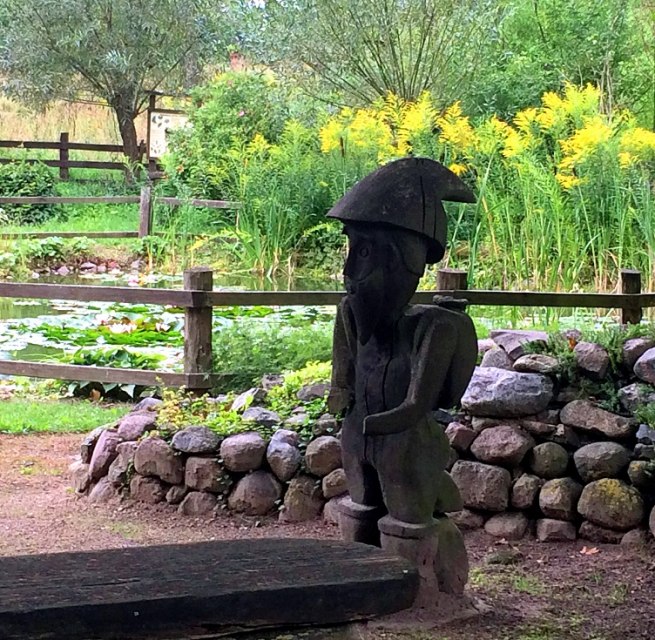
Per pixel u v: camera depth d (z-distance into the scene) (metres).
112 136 26.25
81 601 1.92
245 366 7.28
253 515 5.19
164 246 17.30
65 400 8.44
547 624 3.79
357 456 3.88
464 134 12.45
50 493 5.70
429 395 3.62
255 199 15.45
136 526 5.09
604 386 5.10
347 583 2.09
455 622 3.73
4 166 21.02
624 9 18.58
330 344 7.43
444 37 17.67
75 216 20.91
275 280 14.77
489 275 10.96
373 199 3.58
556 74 18.14
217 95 20.00
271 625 2.05
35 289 7.67
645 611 3.97
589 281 11.12
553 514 4.83
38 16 22.69
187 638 1.99
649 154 12.02
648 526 4.74
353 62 18.02
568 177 10.93
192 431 5.31
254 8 20.22
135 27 23.00
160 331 10.29
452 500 3.88
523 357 5.24
